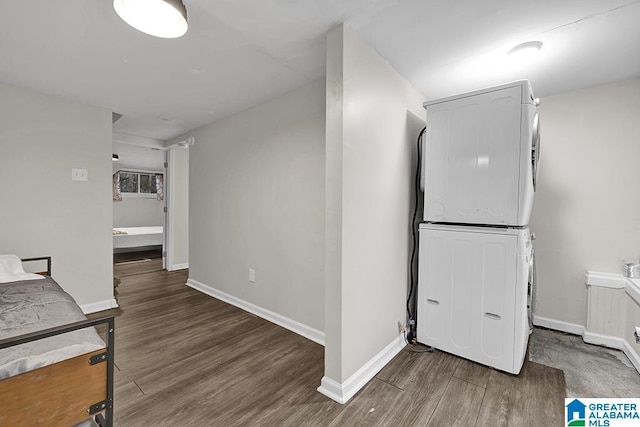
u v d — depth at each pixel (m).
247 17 1.50
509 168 1.79
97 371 1.10
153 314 2.89
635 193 2.17
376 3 1.38
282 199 2.63
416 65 2.01
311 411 1.50
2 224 2.42
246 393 1.65
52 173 2.66
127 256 5.98
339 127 1.56
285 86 2.44
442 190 2.07
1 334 1.16
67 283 2.76
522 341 1.76
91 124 2.88
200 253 3.74
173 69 2.13
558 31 1.59
